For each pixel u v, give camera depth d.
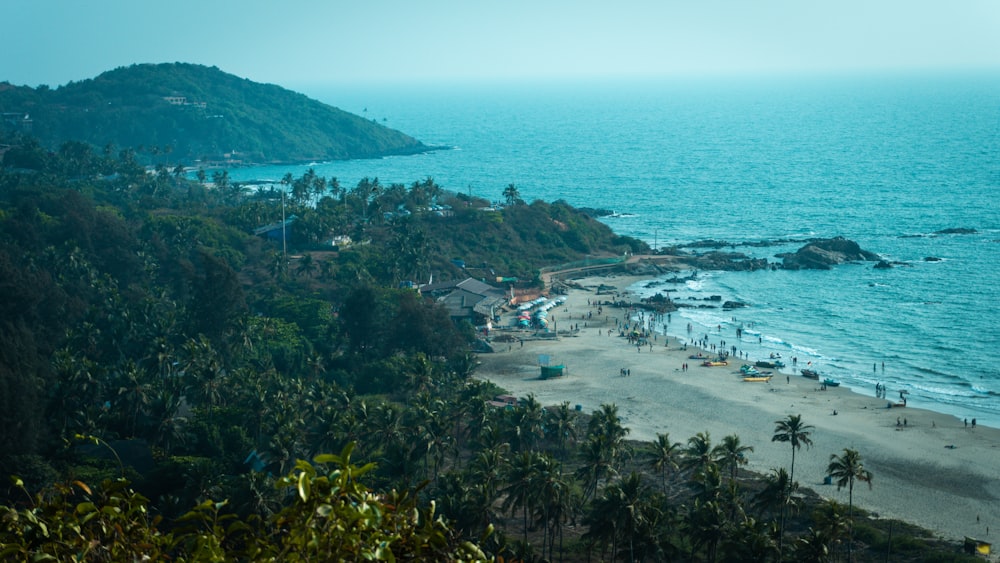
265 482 94.62
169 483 110.50
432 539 22.59
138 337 164.12
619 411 157.12
